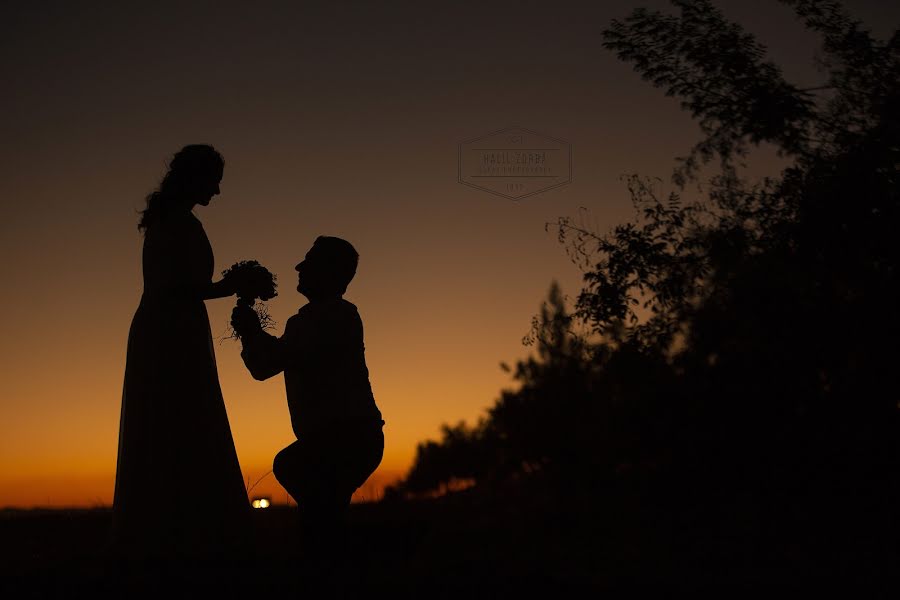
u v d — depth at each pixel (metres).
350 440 3.76
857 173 7.71
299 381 3.86
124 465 4.36
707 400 7.47
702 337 7.56
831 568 4.33
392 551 3.83
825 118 8.30
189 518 4.30
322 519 3.75
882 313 7.22
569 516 6.21
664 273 8.09
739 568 4.29
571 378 8.38
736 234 7.88
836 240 7.65
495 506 6.73
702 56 8.52
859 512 6.30
